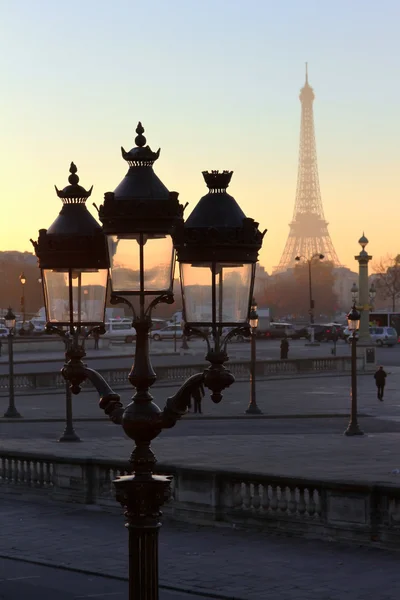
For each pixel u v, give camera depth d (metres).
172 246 12.23
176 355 122.12
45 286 13.82
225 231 12.30
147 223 12.00
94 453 42.78
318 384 90.69
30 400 77.19
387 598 21.48
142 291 12.17
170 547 26.66
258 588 22.55
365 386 88.25
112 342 161.25
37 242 13.66
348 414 65.62
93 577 24.31
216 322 12.45
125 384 86.12
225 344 12.60
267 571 23.94
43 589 23.11
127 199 12.04
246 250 12.41
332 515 26.53
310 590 22.23
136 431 13.12
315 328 176.50
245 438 50.66
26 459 34.12
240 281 12.51
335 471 36.69
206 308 12.48
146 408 13.16
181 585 23.00
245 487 28.48
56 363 108.00
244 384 90.75
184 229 12.36
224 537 27.61
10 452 34.56
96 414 67.00
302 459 41.12
